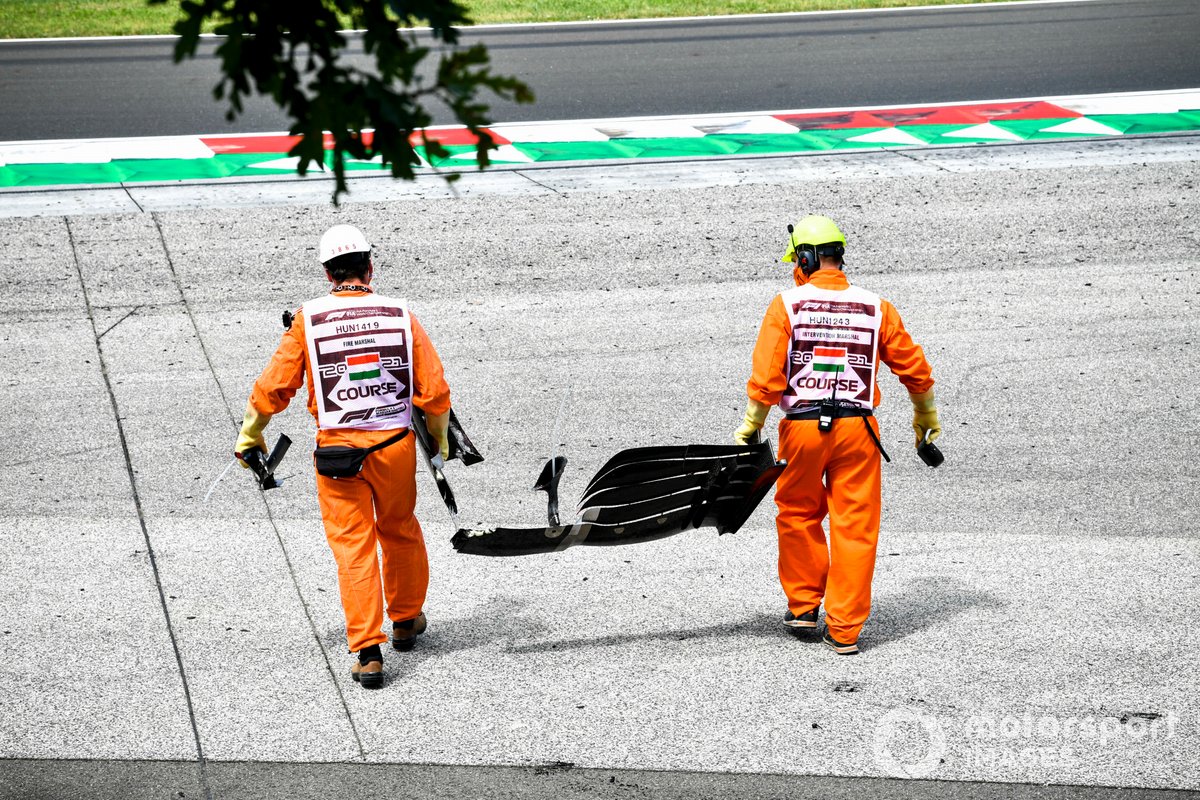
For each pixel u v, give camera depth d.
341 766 10.02
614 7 48.66
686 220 25.75
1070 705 10.75
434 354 11.60
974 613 12.58
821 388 11.47
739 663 11.64
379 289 22.52
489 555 11.75
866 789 9.60
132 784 9.77
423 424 11.88
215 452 16.97
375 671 11.19
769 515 15.48
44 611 12.70
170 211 26.20
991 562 13.83
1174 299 21.95
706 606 12.91
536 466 16.53
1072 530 14.66
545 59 40.62
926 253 24.02
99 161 29.75
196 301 21.97
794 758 10.03
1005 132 31.73
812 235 11.68
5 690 11.18
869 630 12.27
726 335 20.72
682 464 11.59
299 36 5.22
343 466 11.08
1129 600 12.80
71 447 17.03
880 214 25.94
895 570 13.69
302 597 13.07
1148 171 28.39
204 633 12.27
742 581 13.53
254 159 29.94
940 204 26.48
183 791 9.68
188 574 13.59
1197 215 25.77
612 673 11.47
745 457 11.56
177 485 15.98
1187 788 9.54
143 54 41.81
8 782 9.76
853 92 36.09
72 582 13.36
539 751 10.19
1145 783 9.61
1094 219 25.61
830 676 11.36
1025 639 11.98
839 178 28.23
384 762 10.07
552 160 29.91
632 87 36.91
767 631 12.32
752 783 9.70
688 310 21.70
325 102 5.22
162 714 10.80
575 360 19.88
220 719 10.73
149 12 47.97
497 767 9.98
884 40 43.03
